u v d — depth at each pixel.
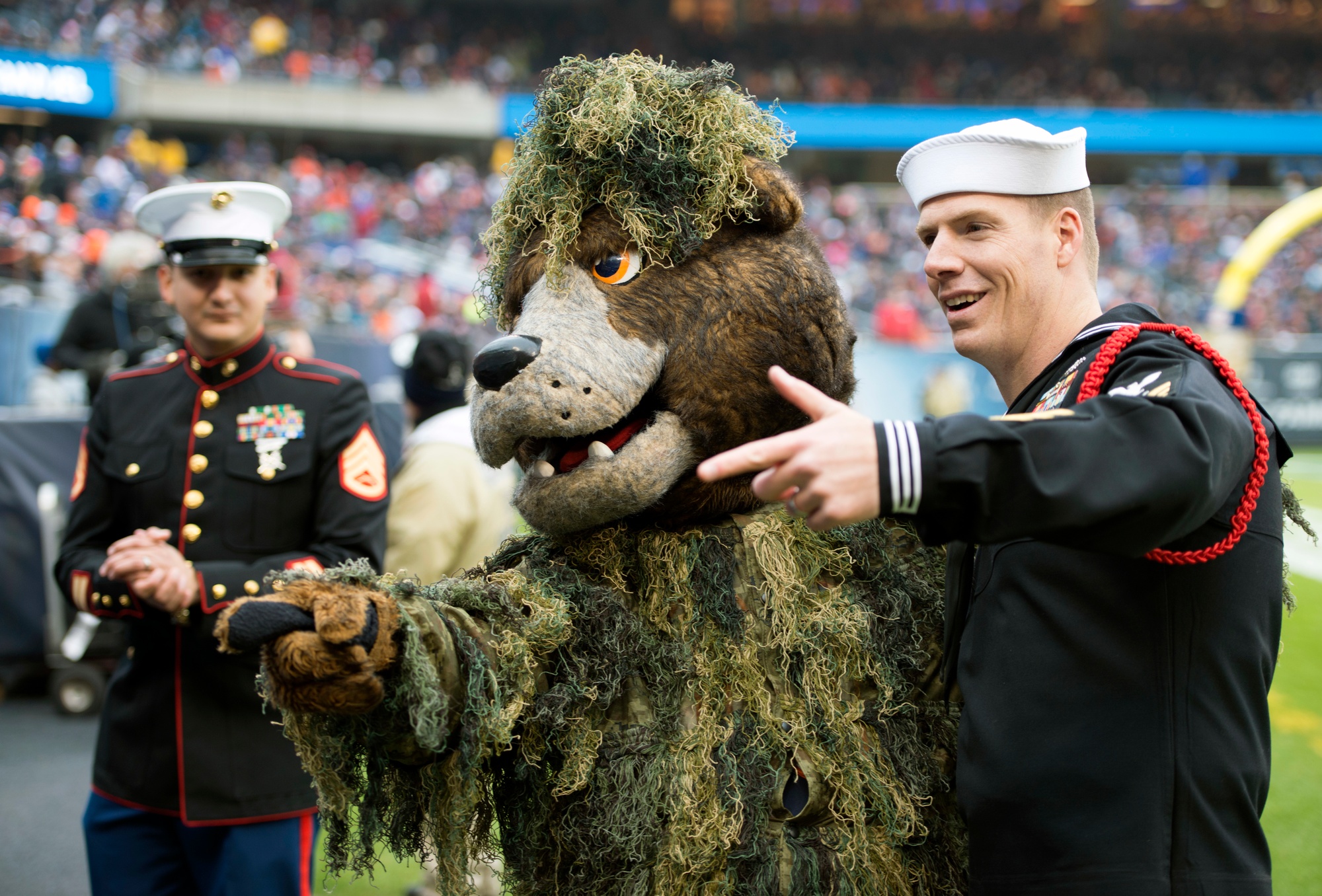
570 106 1.62
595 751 1.49
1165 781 1.39
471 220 24.08
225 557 2.41
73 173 19.95
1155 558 1.39
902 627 1.65
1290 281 23.73
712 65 1.66
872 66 32.12
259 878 2.29
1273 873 3.35
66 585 2.45
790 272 1.64
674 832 1.45
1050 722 1.43
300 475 2.44
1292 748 4.56
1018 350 1.72
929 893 1.57
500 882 1.60
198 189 2.46
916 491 1.12
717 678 1.54
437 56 29.31
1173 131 28.58
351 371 2.61
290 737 1.30
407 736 1.33
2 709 5.01
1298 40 32.03
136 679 2.36
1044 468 1.15
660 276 1.59
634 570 1.62
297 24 28.14
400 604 1.29
